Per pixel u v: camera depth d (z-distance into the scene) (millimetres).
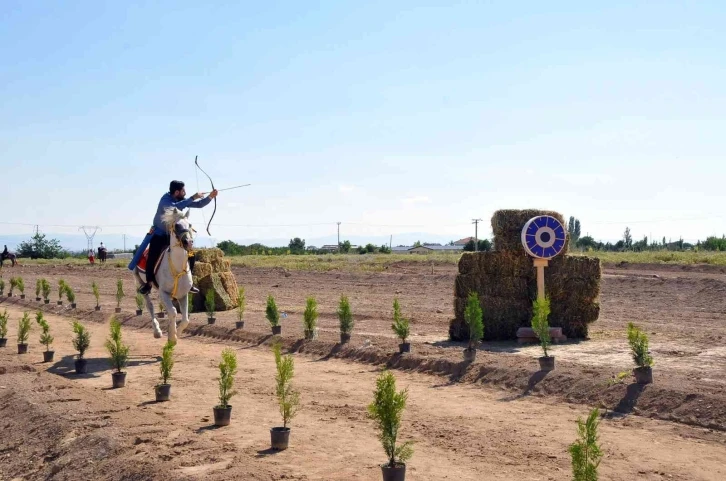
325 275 40281
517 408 10336
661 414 9438
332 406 10773
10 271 55406
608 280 28688
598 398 10328
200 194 16000
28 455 9172
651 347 14453
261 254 87938
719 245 53875
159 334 16531
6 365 13867
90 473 8133
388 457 8070
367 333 18281
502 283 16719
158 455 8102
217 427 9641
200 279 24719
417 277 35062
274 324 18000
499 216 16781
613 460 7793
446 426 9391
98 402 10812
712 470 7418
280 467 7664
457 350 14484
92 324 23625
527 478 7281
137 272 16500
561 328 16453
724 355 13266
